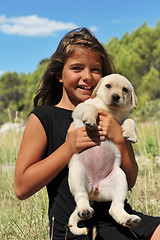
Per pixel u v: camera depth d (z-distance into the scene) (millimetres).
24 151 3115
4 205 5328
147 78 54594
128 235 2822
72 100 3549
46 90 3973
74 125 3150
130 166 3191
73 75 3445
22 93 77875
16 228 4363
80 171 2904
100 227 2885
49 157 2975
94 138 2998
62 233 2932
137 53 71312
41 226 4137
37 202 4969
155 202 5027
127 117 3434
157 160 7559
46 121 3217
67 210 2963
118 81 3342
